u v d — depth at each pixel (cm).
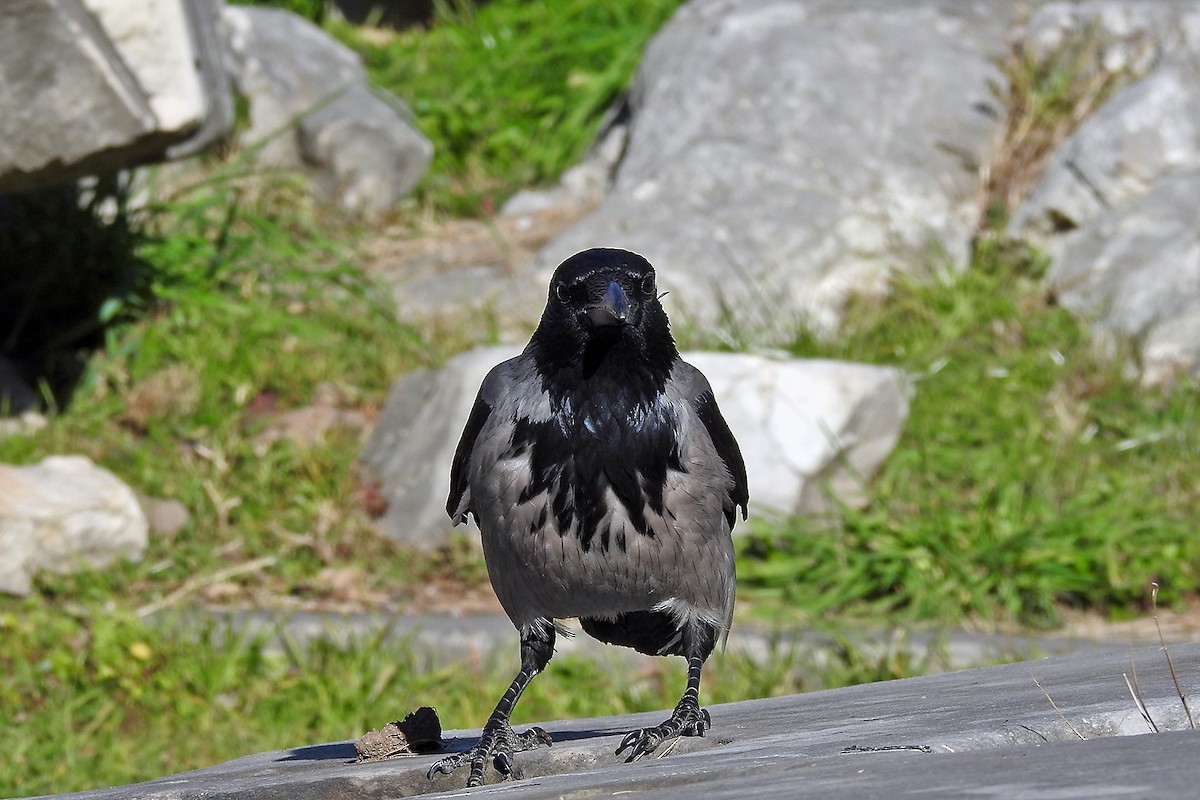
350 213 1995
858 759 395
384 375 1568
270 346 1609
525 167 2153
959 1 1933
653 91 1933
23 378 1535
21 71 1177
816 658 1098
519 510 558
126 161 1298
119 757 956
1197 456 1446
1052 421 1484
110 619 1120
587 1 2405
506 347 1380
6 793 905
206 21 1379
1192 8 1834
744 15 1931
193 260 1689
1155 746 361
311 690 1048
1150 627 1208
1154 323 1583
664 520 557
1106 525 1305
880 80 1822
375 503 1373
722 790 368
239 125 1980
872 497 1356
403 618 1188
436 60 2395
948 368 1559
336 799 518
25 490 1240
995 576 1252
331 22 2541
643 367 559
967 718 459
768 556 1299
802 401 1323
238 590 1255
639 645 604
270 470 1405
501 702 568
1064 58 1855
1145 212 1653
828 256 1681
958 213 1748
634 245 1677
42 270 1569
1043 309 1653
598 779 418
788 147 1773
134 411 1489
